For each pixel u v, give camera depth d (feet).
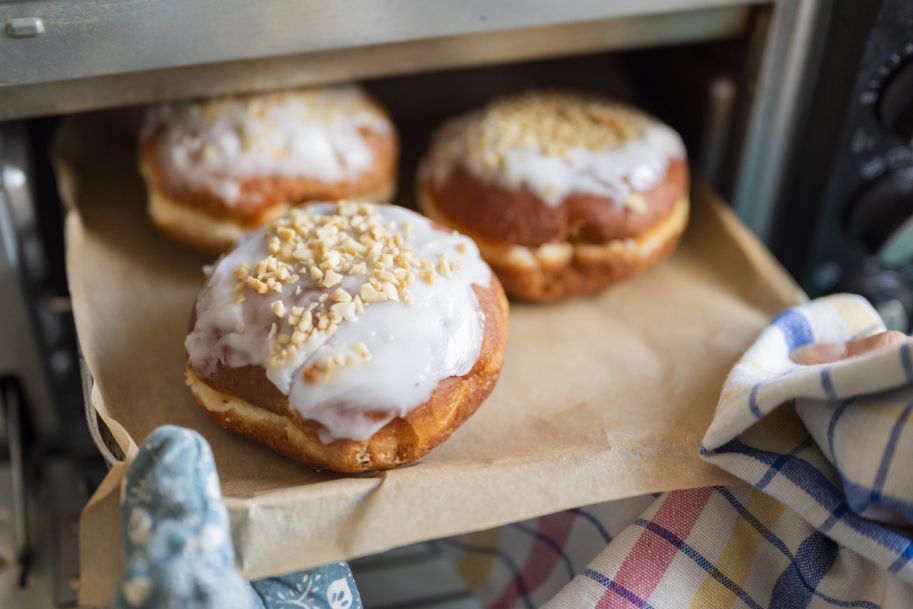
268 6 1.16
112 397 1.18
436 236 1.21
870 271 1.44
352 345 1.07
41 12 1.10
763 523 1.08
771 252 1.51
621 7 1.24
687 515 1.07
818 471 1.04
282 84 1.28
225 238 1.35
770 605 1.07
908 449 0.97
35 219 1.32
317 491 1.02
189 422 1.16
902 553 0.98
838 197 1.36
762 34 1.31
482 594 1.26
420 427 1.09
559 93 1.51
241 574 0.99
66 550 1.25
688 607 1.05
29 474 1.33
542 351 1.30
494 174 1.34
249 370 1.10
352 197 1.38
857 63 1.25
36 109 1.20
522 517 1.05
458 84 1.65
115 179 1.50
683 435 1.14
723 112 1.41
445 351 1.11
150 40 1.15
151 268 1.37
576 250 1.34
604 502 1.13
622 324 1.34
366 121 1.42
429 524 1.03
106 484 0.98
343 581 1.05
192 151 1.35
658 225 1.36
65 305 1.34
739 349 1.28
